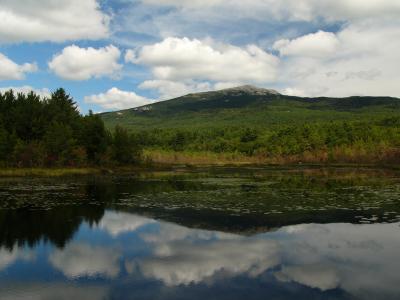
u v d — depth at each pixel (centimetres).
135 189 4741
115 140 9656
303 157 13300
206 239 2250
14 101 9750
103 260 1878
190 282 1595
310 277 1642
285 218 2816
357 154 12138
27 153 7788
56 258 1911
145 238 2281
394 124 17088
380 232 2388
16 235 2350
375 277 1638
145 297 1452
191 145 18025
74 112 10550
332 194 4125
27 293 1492
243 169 9688
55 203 3569
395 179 6169
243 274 1686
